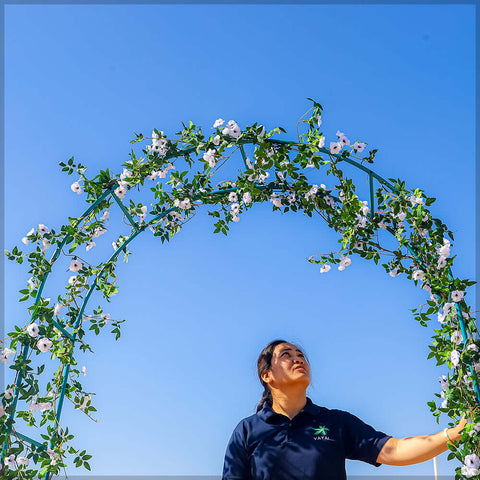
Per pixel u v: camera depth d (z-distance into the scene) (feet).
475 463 9.87
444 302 11.52
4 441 10.94
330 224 13.39
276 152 12.69
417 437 10.24
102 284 13.84
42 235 12.53
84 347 13.44
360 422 10.70
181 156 13.10
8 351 11.28
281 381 10.89
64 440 11.83
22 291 11.98
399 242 12.30
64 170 13.25
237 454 10.55
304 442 10.19
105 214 13.65
